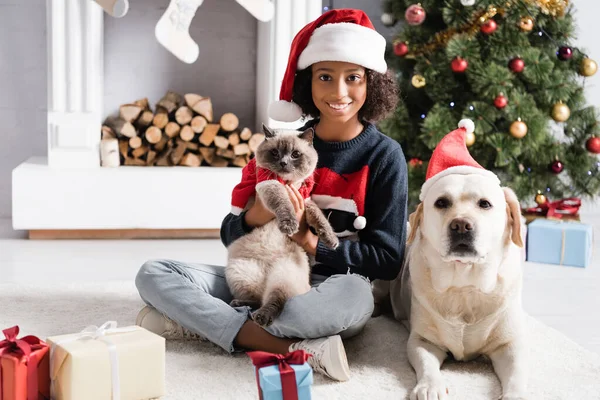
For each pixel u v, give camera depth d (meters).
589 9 4.88
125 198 3.86
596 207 4.91
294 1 4.03
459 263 1.94
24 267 3.27
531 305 2.87
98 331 1.77
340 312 2.01
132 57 4.40
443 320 2.03
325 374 1.98
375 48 2.27
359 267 2.18
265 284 2.10
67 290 2.81
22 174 3.77
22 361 1.64
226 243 2.28
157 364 1.75
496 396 1.89
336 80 2.24
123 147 4.11
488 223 1.91
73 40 3.88
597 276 3.37
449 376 2.02
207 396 1.85
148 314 2.22
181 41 3.68
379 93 2.37
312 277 2.27
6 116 4.38
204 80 4.52
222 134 4.25
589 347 2.38
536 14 3.86
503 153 3.80
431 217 1.98
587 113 4.06
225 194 3.96
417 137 4.05
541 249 3.60
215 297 2.22
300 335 2.02
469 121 2.23
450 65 3.94
